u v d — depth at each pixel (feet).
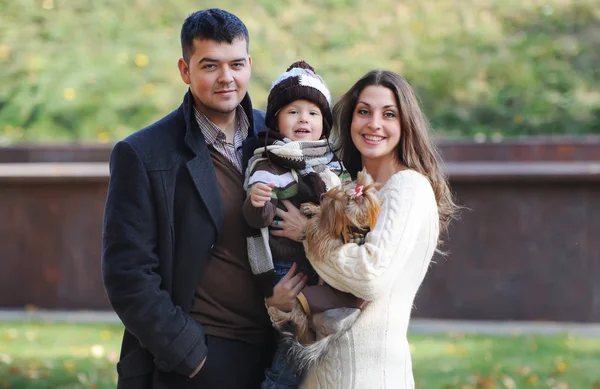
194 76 16.87
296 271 16.74
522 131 50.31
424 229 16.53
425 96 52.85
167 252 16.63
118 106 52.95
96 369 32.55
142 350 17.02
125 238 16.34
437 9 59.26
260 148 17.02
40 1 59.93
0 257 43.32
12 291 43.34
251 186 16.65
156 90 53.88
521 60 55.16
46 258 43.14
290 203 16.84
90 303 43.04
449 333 39.17
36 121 52.31
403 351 16.51
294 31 57.31
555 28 57.67
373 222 15.93
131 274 16.24
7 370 32.14
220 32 16.70
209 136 17.26
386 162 17.25
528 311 41.11
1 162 45.44
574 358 34.86
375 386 16.11
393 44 56.54
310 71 17.46
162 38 57.72
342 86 52.49
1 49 56.75
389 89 16.94
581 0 59.62
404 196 16.22
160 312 16.24
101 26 58.18
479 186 41.09
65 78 54.70
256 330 17.26
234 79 16.83
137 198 16.42
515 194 40.98
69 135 51.34
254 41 55.93
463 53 55.72
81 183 42.75
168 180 16.63
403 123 16.94
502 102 52.31
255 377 17.43
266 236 16.57
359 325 16.19
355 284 15.62
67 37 57.57
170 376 16.83
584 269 40.75
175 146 16.85
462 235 41.27
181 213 16.71
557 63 54.90
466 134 50.21
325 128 17.53
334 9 59.41
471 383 31.07
